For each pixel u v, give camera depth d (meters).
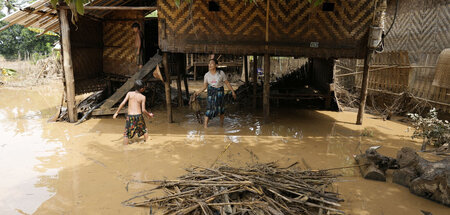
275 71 15.37
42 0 6.92
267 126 7.51
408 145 6.08
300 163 5.00
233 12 6.87
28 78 17.06
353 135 6.78
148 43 11.52
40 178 4.34
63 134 6.63
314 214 3.40
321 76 10.70
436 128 5.91
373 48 7.00
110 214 3.41
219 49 7.05
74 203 3.65
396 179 4.29
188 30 7.00
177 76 9.90
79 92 8.68
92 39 8.97
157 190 3.97
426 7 9.09
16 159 5.07
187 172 4.55
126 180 4.29
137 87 5.91
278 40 7.04
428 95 8.16
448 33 8.21
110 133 6.77
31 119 8.03
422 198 3.88
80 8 2.96
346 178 4.43
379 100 9.97
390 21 10.97
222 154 5.39
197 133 6.81
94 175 4.46
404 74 8.81
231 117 8.52
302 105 10.52
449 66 7.25
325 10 7.36
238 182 3.69
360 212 3.50
